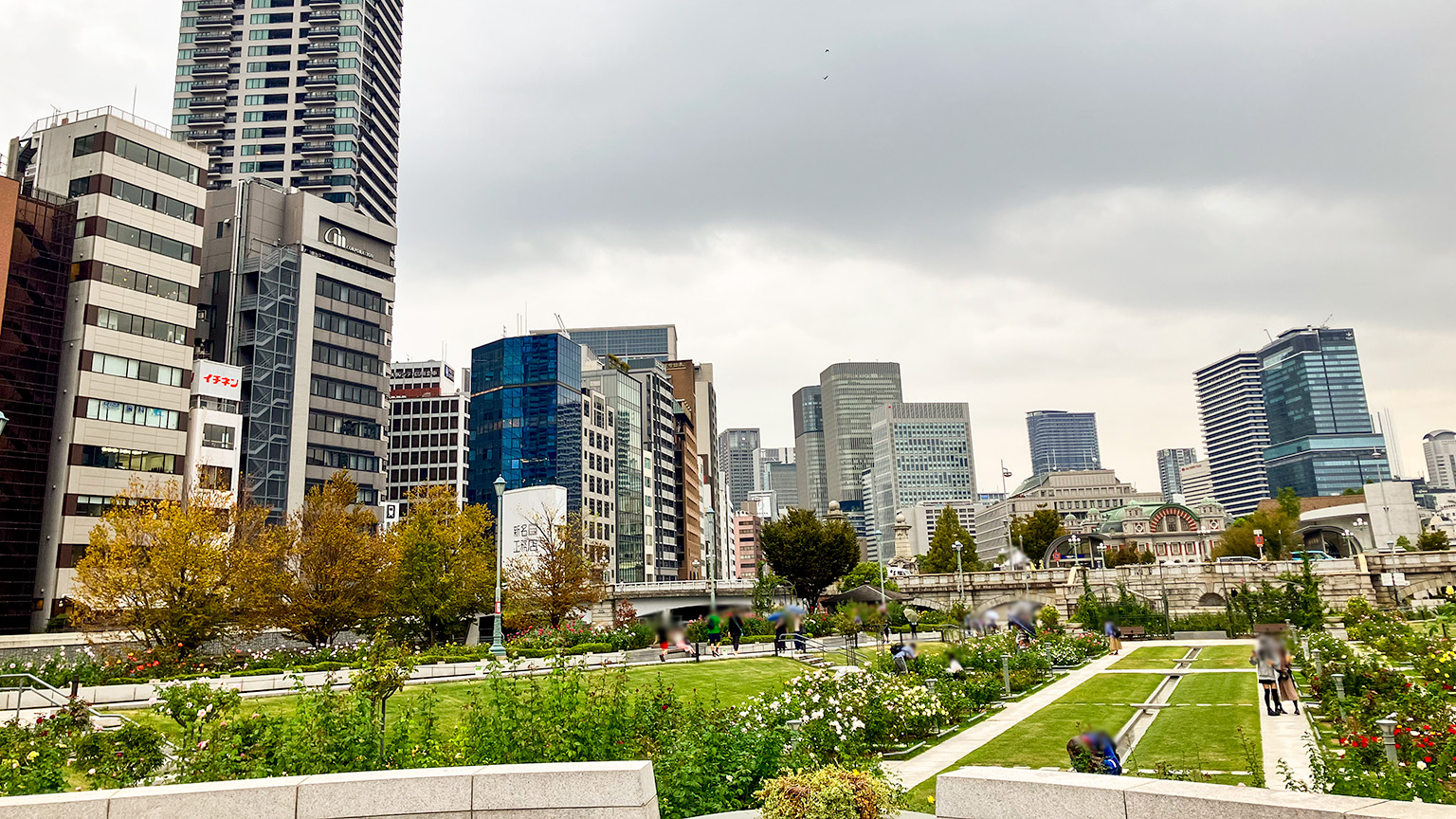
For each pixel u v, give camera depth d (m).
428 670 38.78
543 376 129.12
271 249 106.00
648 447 153.62
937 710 24.56
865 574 113.19
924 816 10.29
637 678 37.44
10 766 14.17
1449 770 13.87
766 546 90.50
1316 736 21.17
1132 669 43.72
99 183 73.31
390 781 9.80
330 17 140.62
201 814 9.59
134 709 29.53
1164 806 7.75
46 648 47.31
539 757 13.41
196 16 141.88
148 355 74.75
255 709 14.88
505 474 127.19
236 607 46.09
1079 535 118.56
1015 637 44.69
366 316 113.69
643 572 142.25
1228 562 90.25
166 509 45.75
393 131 153.88
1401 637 36.97
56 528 68.25
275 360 101.19
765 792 10.18
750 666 43.53
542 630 52.44
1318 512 173.62
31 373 69.50
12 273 69.31
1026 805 8.47
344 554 51.19
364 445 111.00
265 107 138.62
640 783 9.65
